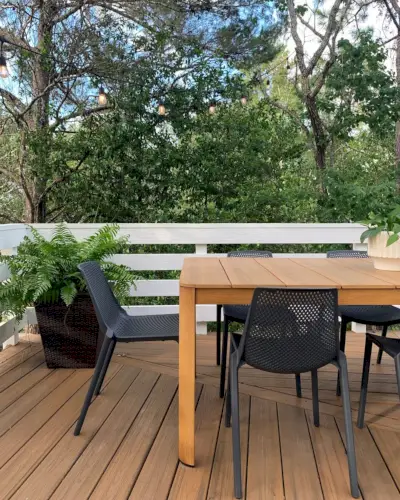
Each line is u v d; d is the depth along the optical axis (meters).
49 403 2.30
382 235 2.10
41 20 4.80
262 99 5.83
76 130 5.31
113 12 5.06
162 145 5.38
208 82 5.37
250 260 2.70
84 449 1.84
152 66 5.16
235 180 5.73
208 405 2.29
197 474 1.66
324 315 1.61
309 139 6.52
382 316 2.55
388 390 2.52
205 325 3.79
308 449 1.84
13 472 1.67
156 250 5.38
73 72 5.00
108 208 5.48
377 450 1.85
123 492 1.55
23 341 3.47
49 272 2.63
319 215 5.58
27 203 5.46
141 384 2.57
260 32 5.60
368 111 6.07
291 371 1.65
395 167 6.43
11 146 5.78
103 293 2.20
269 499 1.51
